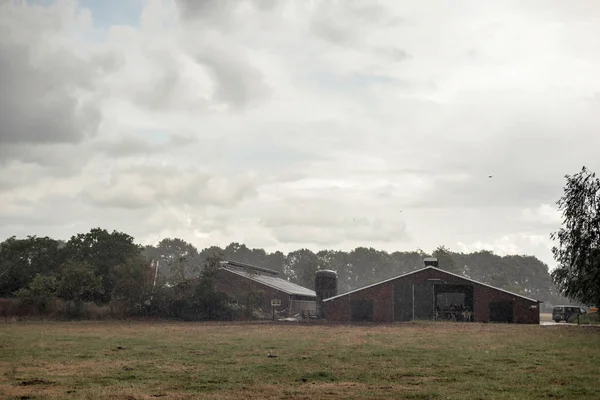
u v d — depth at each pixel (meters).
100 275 63.19
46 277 56.59
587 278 45.78
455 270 137.88
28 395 14.80
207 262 63.25
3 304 54.88
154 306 60.12
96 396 14.71
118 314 58.66
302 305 82.31
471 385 16.66
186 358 22.83
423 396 15.04
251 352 25.16
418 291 66.75
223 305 61.12
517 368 20.34
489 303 64.06
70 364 20.98
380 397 14.88
